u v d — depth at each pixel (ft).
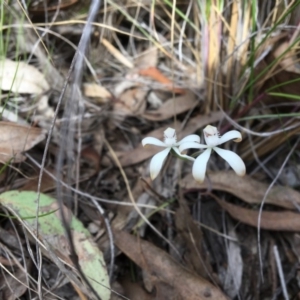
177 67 0.84
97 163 0.74
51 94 0.78
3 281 0.59
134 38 0.86
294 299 0.62
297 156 0.75
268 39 0.68
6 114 0.71
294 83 0.68
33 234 0.56
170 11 0.82
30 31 0.78
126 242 0.63
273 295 0.63
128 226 0.68
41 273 0.55
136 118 0.80
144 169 0.74
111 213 0.69
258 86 0.72
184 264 0.65
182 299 0.58
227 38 0.72
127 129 0.79
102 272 0.58
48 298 0.59
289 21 0.68
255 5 0.66
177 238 0.67
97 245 0.61
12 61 0.74
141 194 0.71
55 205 0.61
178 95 0.82
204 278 0.62
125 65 0.85
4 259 0.61
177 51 0.84
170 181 0.73
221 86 0.75
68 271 0.55
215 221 0.70
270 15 0.69
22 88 0.75
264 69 0.68
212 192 0.72
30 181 0.68
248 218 0.67
